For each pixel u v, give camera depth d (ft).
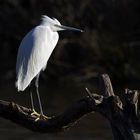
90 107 21.99
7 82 83.35
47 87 76.84
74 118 22.91
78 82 80.23
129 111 21.08
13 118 24.81
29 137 47.67
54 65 82.74
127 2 86.28
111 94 22.89
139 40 85.51
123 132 20.98
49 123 23.79
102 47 84.17
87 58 84.23
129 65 82.33
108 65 82.79
